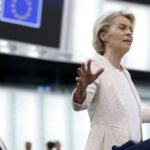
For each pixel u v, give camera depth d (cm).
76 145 1223
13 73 1176
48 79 1212
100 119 255
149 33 1282
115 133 249
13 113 1170
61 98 1230
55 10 874
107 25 272
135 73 1273
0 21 837
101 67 262
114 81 260
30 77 1196
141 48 1275
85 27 1198
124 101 256
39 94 1209
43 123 1199
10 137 1154
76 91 241
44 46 878
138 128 261
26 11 852
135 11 1264
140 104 270
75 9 1189
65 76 1216
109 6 1227
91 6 1207
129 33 267
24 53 1039
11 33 849
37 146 1180
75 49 1177
